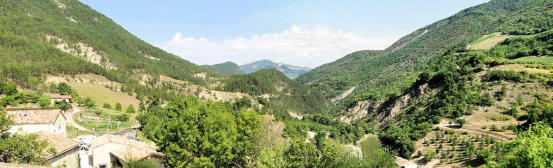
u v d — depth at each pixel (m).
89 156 40.44
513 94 94.12
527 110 84.69
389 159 28.25
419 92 141.62
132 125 96.75
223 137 31.86
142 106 134.88
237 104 163.50
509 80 100.56
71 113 98.56
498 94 97.81
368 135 119.69
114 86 197.62
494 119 88.44
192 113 32.09
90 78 196.00
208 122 31.92
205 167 28.92
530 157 17.86
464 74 120.56
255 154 33.62
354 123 166.88
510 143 21.38
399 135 92.62
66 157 35.00
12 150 24.59
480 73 115.12
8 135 25.86
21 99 105.56
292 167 25.89
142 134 73.50
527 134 21.75
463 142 77.75
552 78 91.25
